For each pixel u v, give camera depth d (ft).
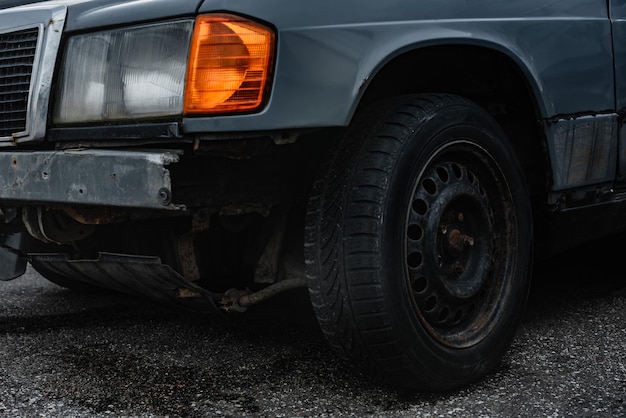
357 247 7.13
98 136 7.27
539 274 12.97
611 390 7.70
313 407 7.29
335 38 7.04
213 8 6.75
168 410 7.22
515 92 8.91
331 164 7.49
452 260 8.02
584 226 9.89
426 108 7.68
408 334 7.28
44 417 7.07
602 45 9.72
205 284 8.75
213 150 6.95
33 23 7.76
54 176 7.31
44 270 11.57
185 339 9.53
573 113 9.20
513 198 8.43
